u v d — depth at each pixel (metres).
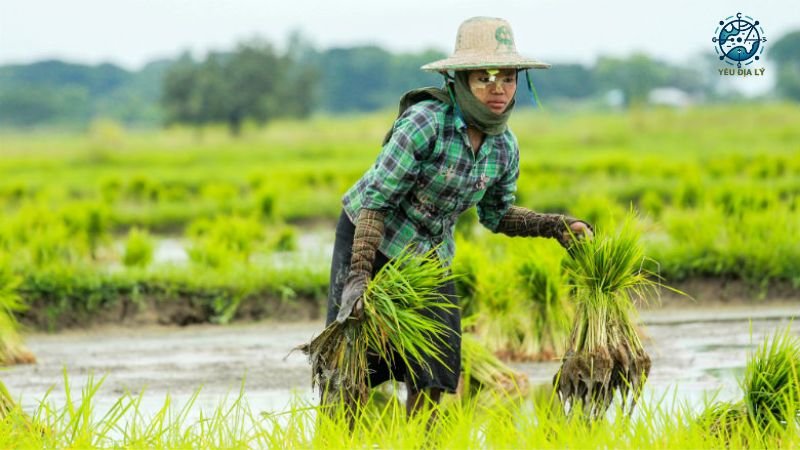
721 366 13.20
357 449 7.89
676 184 37.03
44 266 18.22
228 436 8.48
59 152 106.31
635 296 17.78
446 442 8.09
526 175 41.62
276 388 12.59
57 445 8.06
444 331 8.58
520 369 13.66
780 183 35.91
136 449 7.89
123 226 35.75
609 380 8.59
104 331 17.44
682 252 18.23
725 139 84.06
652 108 122.94
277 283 18.09
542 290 14.33
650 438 8.07
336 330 8.27
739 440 8.09
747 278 17.97
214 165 74.06
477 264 14.77
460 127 8.24
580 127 111.38
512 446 8.00
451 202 8.52
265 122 134.38
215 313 17.98
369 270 8.24
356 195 8.55
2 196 45.12
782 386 8.53
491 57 8.13
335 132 122.00
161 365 14.33
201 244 21.12
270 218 33.78
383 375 8.84
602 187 37.59
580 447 7.79
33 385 13.14
